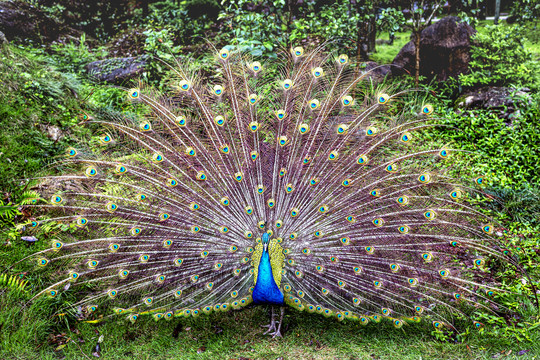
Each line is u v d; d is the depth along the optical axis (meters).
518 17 10.83
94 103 8.86
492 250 4.82
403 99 9.15
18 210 5.83
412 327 5.10
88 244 4.94
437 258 4.85
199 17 11.91
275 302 4.73
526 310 5.12
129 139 5.18
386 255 4.91
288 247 4.97
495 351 4.68
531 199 6.94
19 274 5.11
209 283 4.96
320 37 9.90
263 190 5.08
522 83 9.53
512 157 7.98
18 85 7.84
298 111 5.27
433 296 5.04
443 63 10.09
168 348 4.86
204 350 4.84
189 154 5.03
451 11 11.33
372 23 10.91
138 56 10.52
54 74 8.76
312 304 4.94
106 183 5.18
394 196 5.02
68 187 6.30
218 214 5.07
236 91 5.25
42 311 4.89
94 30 12.59
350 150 5.14
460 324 5.04
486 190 7.01
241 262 4.99
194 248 4.98
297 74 5.31
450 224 4.84
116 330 4.99
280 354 4.78
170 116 5.07
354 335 5.05
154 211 5.07
